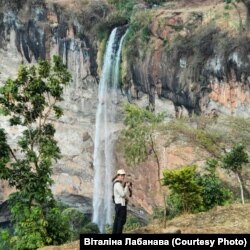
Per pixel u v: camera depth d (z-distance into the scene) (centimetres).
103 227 5691
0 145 2072
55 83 2111
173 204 2488
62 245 1831
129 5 5731
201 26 4928
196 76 4781
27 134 2120
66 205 5469
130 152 2473
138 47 5284
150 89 5219
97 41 5706
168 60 4981
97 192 5762
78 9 5769
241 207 2086
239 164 2992
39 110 2127
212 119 4053
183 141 4059
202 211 2208
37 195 2027
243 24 4709
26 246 1955
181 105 4962
